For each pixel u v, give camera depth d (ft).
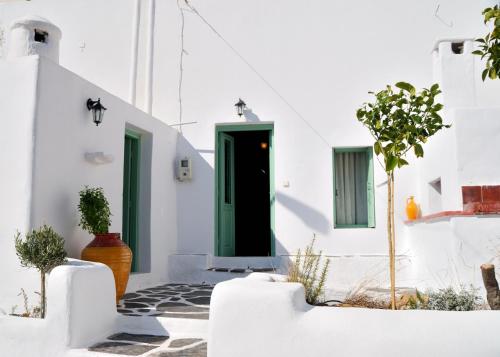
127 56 31.24
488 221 18.06
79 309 14.78
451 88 23.62
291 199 28.19
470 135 19.57
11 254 16.66
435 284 21.06
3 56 31.94
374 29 28.68
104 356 13.78
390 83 28.27
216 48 30.14
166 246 27.68
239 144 39.34
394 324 11.01
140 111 25.21
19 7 33.12
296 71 29.09
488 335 10.48
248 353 11.61
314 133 28.50
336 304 16.39
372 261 25.95
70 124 19.17
